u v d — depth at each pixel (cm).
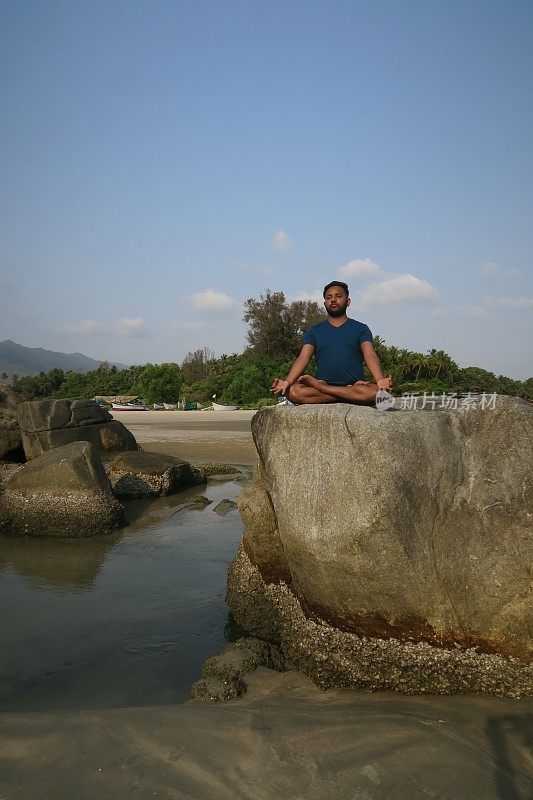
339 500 455
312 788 320
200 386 6831
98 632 620
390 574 448
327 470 467
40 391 9012
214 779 327
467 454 470
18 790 316
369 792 317
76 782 324
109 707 464
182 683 509
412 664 457
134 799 308
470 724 394
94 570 845
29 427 1536
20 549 970
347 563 454
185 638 605
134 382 8275
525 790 321
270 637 589
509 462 459
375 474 441
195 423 3834
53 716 401
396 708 423
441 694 446
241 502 620
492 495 454
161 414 4978
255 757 350
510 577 436
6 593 747
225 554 917
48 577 812
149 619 654
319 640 497
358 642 478
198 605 695
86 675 525
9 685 505
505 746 366
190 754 352
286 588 587
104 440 1622
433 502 453
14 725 388
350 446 454
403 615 458
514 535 442
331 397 539
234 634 612
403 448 444
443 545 452
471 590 444
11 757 350
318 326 577
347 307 575
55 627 633
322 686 479
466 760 348
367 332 564
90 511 1061
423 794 315
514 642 437
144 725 387
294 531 488
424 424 458
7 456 1583
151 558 902
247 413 5012
